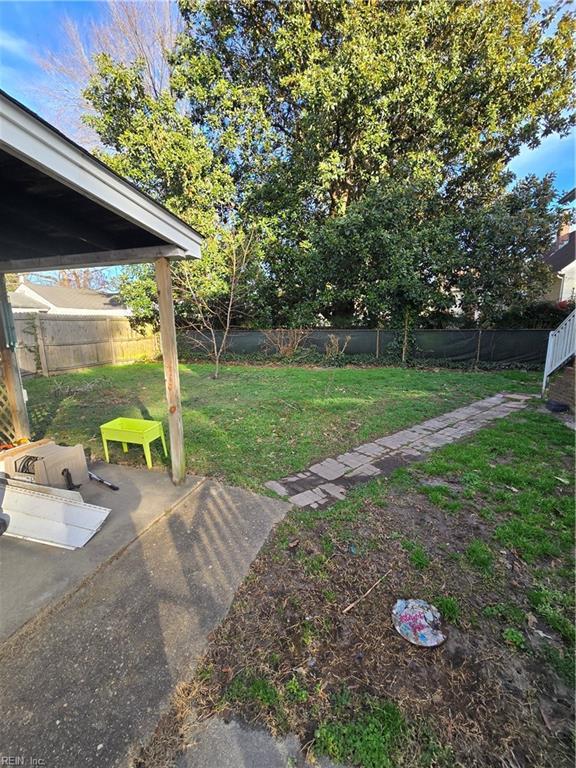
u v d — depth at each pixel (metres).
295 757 1.25
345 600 1.93
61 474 2.95
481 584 2.03
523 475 3.26
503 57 9.02
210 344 11.66
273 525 2.61
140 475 3.42
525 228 8.76
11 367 4.03
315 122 9.40
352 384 7.34
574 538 2.41
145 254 2.91
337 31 9.37
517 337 9.18
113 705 1.42
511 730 1.33
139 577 2.11
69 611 1.86
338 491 3.12
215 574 2.13
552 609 1.86
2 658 1.61
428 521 2.64
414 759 1.24
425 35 9.12
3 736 1.31
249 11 9.84
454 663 1.58
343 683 1.50
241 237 10.02
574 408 5.12
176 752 1.27
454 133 9.88
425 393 6.59
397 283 9.45
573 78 9.60
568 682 1.50
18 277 16.75
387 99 9.23
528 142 10.31
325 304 11.09
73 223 2.46
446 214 10.15
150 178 10.28
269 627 1.77
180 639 1.70
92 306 17.31
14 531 2.45
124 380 8.48
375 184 9.67
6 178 1.86
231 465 3.63
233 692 1.46
